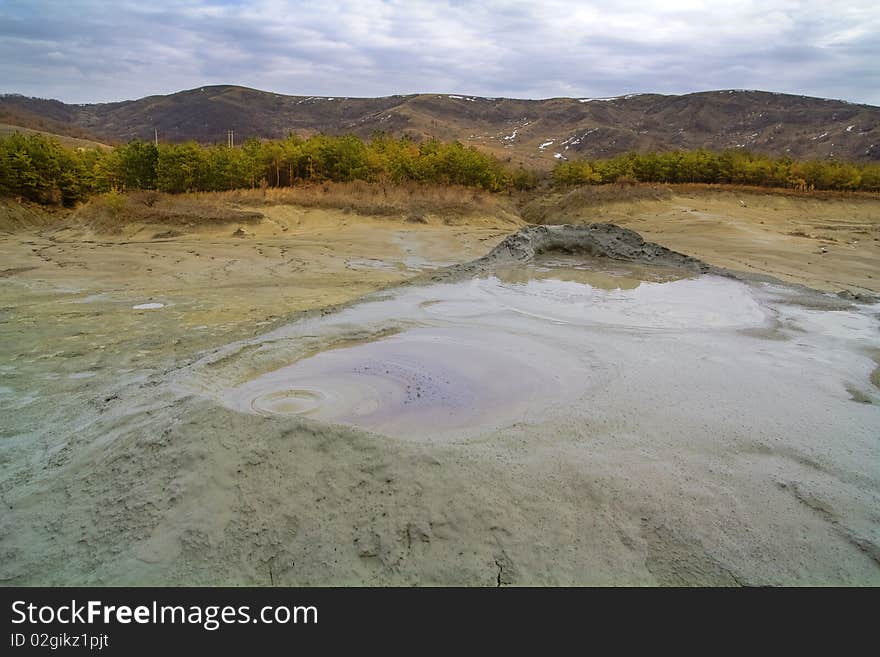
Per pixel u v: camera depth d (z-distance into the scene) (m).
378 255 16.75
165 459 3.73
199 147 28.42
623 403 5.14
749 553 3.27
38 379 6.37
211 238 19.14
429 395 5.34
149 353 7.38
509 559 3.15
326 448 3.76
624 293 10.33
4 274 12.99
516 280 11.36
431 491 3.48
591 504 3.57
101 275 13.08
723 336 7.64
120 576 3.07
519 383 5.68
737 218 28.91
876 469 4.18
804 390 5.66
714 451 4.32
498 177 40.31
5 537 3.39
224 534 3.26
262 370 5.98
